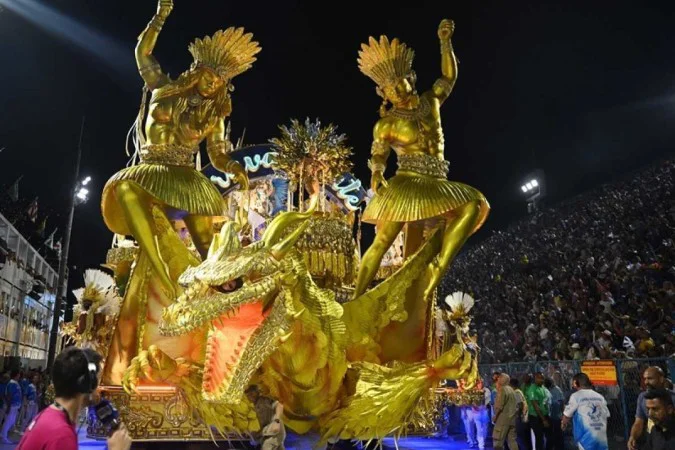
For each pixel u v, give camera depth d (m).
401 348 5.33
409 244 5.84
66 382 2.61
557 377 14.84
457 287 39.19
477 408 11.66
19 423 16.03
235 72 5.78
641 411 6.53
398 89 5.72
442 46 6.25
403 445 8.02
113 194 5.12
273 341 4.00
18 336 37.38
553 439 11.30
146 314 4.82
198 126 5.47
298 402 4.66
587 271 23.44
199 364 4.52
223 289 3.91
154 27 5.62
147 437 4.58
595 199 34.38
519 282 30.48
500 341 25.17
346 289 5.58
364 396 4.71
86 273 6.77
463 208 5.42
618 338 16.56
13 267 34.91
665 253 20.02
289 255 4.37
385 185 5.62
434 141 5.78
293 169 6.25
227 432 4.44
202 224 5.39
